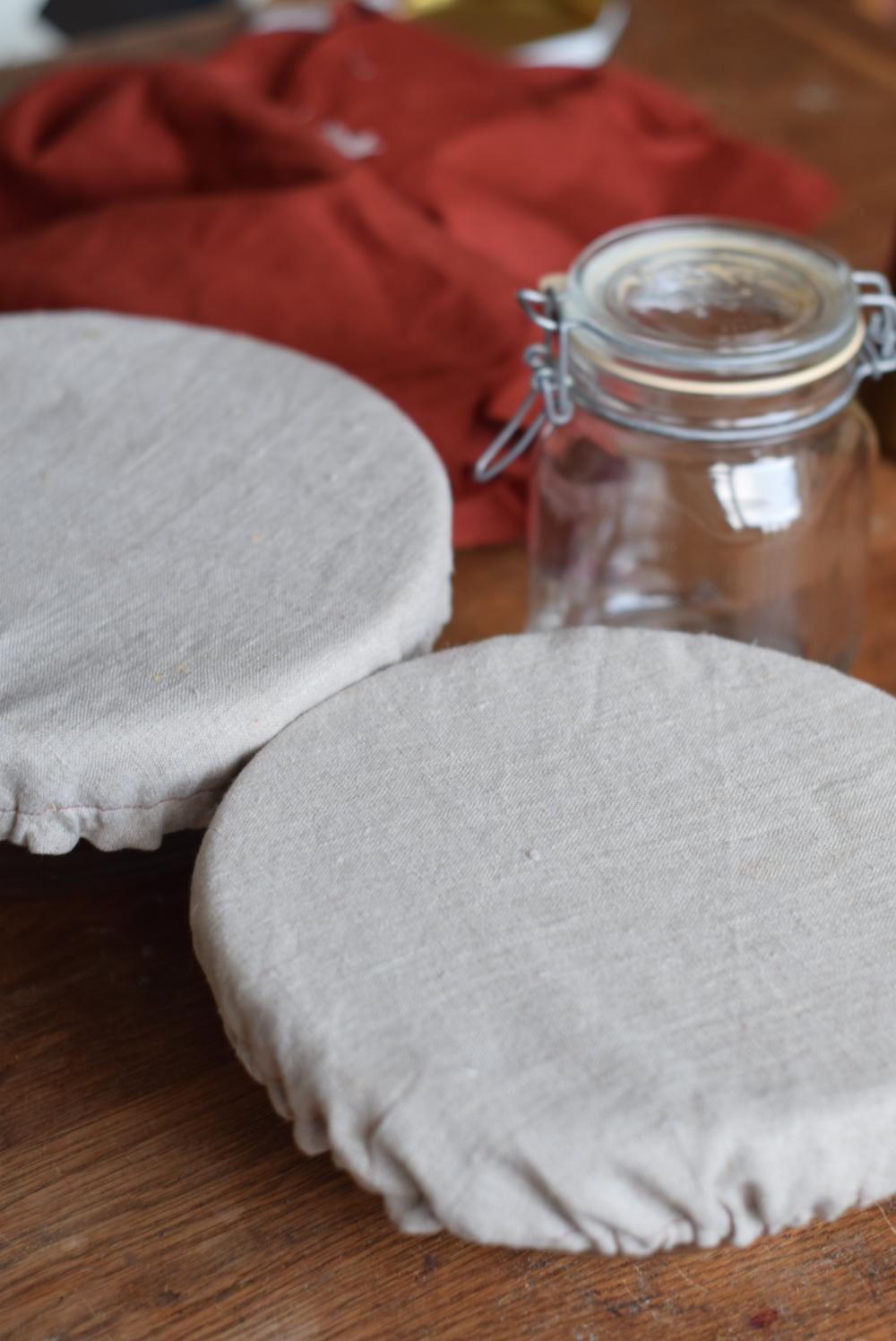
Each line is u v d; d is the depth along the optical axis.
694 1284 0.34
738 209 0.69
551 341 0.44
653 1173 0.28
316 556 0.39
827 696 0.37
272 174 0.61
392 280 0.56
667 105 0.73
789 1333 0.33
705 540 0.46
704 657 0.38
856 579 0.48
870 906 0.32
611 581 0.48
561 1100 0.28
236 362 0.47
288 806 0.34
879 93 0.83
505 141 0.66
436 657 0.38
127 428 0.44
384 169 0.66
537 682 0.37
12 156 0.65
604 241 0.44
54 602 0.38
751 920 0.32
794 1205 0.29
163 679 0.36
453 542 0.54
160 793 0.35
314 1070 0.29
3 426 0.44
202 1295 0.34
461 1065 0.29
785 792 0.35
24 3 0.96
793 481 0.45
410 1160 0.28
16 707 0.35
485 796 0.34
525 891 0.32
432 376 0.55
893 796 0.35
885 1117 0.28
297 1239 0.35
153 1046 0.39
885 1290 0.34
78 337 0.48
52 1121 0.37
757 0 0.93
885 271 0.64
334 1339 0.33
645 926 0.32
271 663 0.36
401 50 0.74
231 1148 0.37
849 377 0.43
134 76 0.66
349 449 0.43
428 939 0.31
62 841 0.35
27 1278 0.34
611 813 0.34
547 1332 0.33
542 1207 0.28
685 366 0.40
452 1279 0.34
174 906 0.43
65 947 0.42
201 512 0.41
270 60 0.74
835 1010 0.30
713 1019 0.30
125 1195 0.36
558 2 0.89
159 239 0.56
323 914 0.32
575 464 0.46
